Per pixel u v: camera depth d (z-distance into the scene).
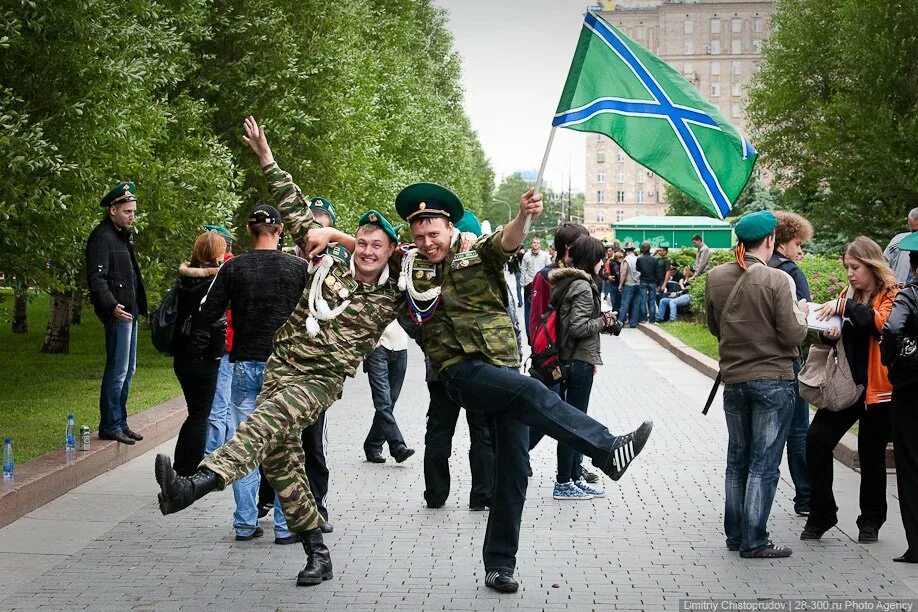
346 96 20.98
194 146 16.14
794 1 37.84
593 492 8.55
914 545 6.61
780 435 6.76
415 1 41.41
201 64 17.75
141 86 12.77
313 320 5.89
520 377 5.86
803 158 39.34
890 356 6.62
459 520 7.79
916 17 27.61
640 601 5.92
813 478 7.18
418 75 43.31
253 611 5.73
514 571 6.51
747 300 6.72
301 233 6.09
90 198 11.40
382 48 34.16
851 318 6.88
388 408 9.69
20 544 7.04
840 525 7.62
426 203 5.82
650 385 15.98
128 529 7.46
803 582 6.27
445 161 43.25
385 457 10.12
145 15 12.84
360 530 7.49
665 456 10.26
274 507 7.19
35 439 10.00
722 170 6.39
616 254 30.27
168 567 6.56
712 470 9.61
